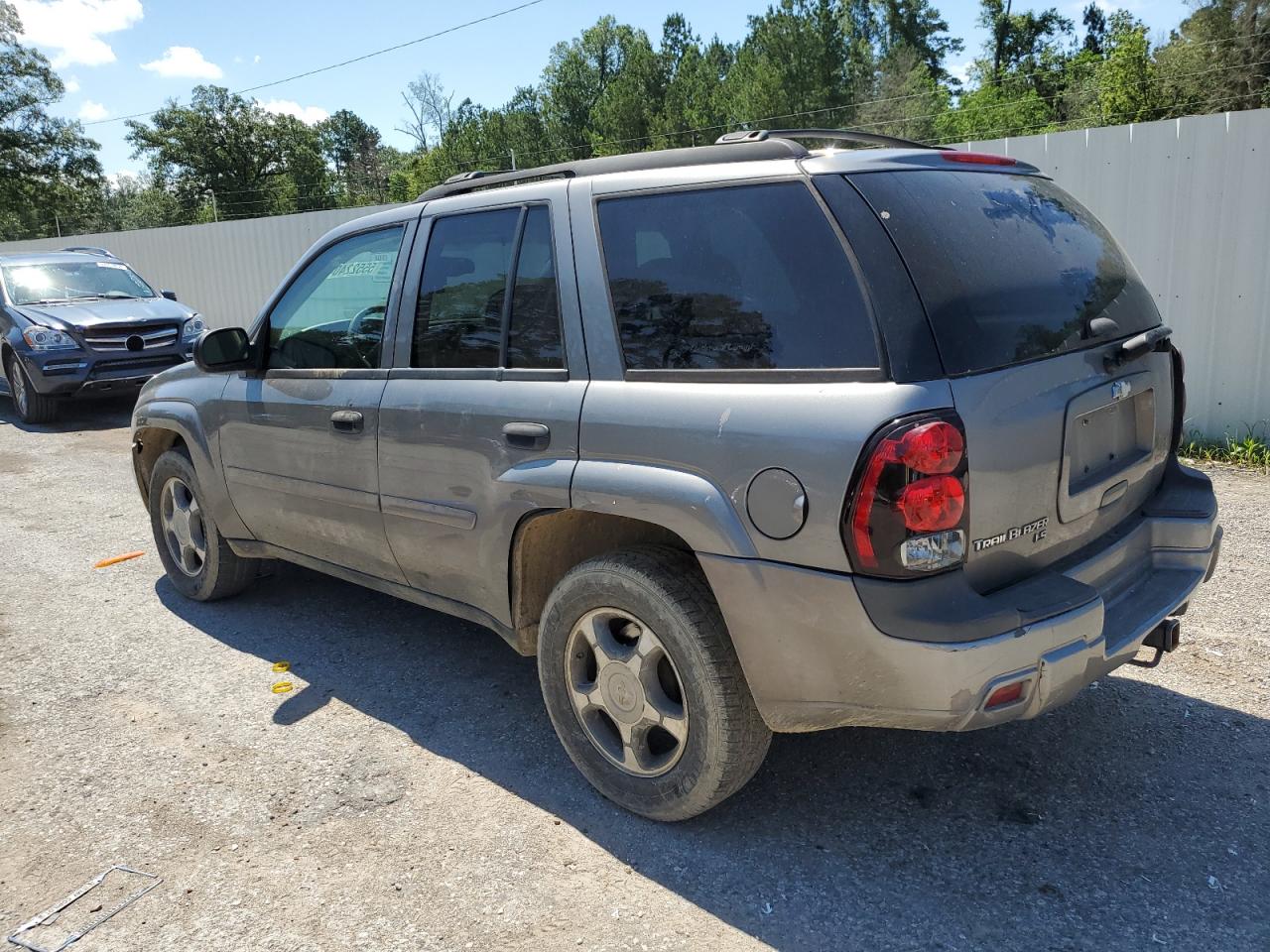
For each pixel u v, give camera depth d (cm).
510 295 320
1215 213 683
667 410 269
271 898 270
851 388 238
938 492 227
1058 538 267
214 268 1630
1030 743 337
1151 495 321
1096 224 320
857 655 241
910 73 4297
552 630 308
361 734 363
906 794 310
